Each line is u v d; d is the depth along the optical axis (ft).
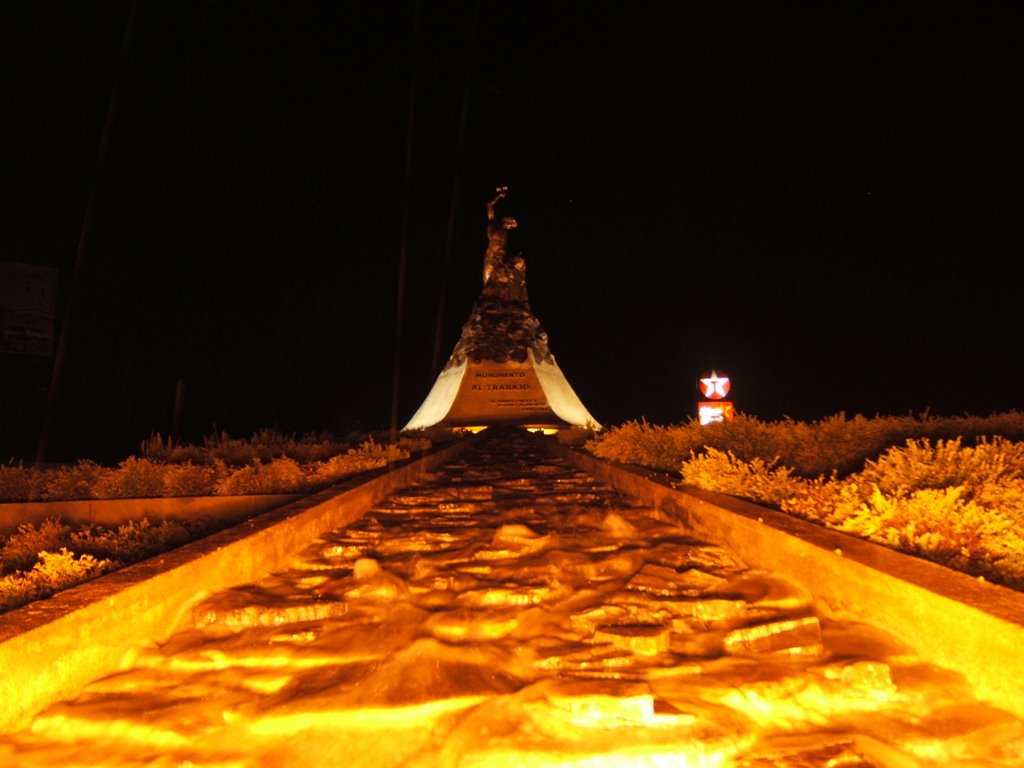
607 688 13.89
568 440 64.95
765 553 21.24
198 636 17.98
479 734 13.07
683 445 38.65
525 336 102.68
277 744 13.15
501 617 18.61
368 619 18.97
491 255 107.04
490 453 56.24
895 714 13.69
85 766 12.57
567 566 22.94
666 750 12.42
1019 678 13.17
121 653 16.55
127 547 27.66
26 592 21.68
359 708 13.96
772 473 29.25
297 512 26.20
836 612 17.89
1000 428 34.30
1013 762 12.19
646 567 21.74
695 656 16.22
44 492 34.47
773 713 13.89
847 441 33.91
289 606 19.06
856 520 20.83
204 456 46.24
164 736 13.29
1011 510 20.10
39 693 14.46
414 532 28.17
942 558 18.51
